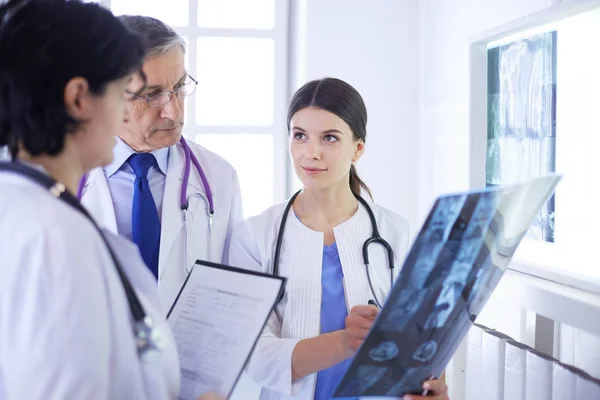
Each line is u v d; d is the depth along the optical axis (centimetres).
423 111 200
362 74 205
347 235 112
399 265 112
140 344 65
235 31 223
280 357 98
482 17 156
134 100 106
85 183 119
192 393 80
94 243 62
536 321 113
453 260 71
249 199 232
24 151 64
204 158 136
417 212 207
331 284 109
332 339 96
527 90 117
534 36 114
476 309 85
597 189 98
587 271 100
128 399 64
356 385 76
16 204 59
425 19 198
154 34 105
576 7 98
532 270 115
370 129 206
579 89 102
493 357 113
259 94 230
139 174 120
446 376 132
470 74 131
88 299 58
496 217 72
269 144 230
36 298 56
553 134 109
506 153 125
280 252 111
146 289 73
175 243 122
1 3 63
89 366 57
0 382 57
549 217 112
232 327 83
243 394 132
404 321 72
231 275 88
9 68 60
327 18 203
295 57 223
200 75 226
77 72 62
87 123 65
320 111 105
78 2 65
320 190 113
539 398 99
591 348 99
